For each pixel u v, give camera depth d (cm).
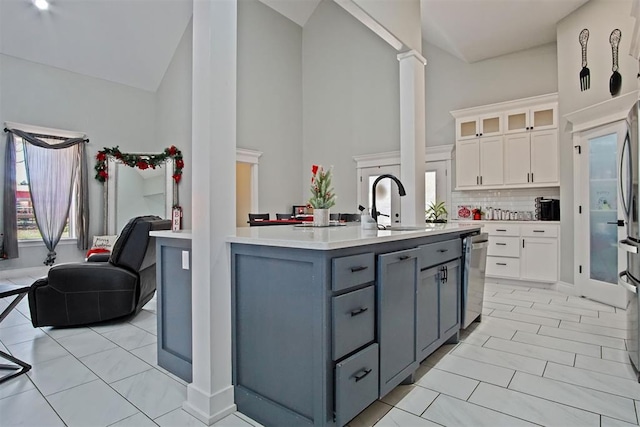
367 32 688
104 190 649
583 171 410
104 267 317
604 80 377
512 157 487
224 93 185
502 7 407
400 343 194
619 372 224
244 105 668
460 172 528
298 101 778
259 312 175
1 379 214
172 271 223
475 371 226
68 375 221
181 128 677
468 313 286
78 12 573
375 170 672
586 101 403
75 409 184
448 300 256
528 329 305
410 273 204
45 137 587
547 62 495
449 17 430
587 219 406
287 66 753
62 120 609
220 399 179
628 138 256
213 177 179
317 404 153
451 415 178
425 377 219
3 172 546
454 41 487
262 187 698
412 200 334
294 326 161
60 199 600
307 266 156
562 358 246
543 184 463
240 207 673
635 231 230
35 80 581
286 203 745
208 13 179
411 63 337
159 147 720
